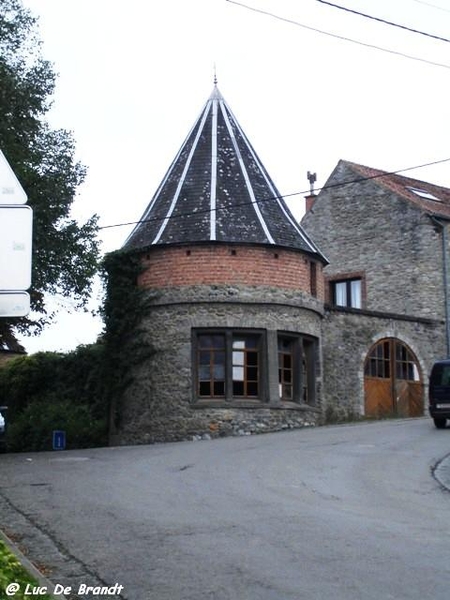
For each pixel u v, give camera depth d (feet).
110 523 37.68
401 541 33.55
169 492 45.98
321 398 101.04
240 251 95.35
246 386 94.53
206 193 98.48
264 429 93.20
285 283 96.78
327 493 45.98
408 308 122.01
